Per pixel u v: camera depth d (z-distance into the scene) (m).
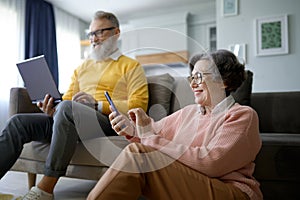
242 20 3.56
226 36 3.63
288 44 3.38
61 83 4.60
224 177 0.77
